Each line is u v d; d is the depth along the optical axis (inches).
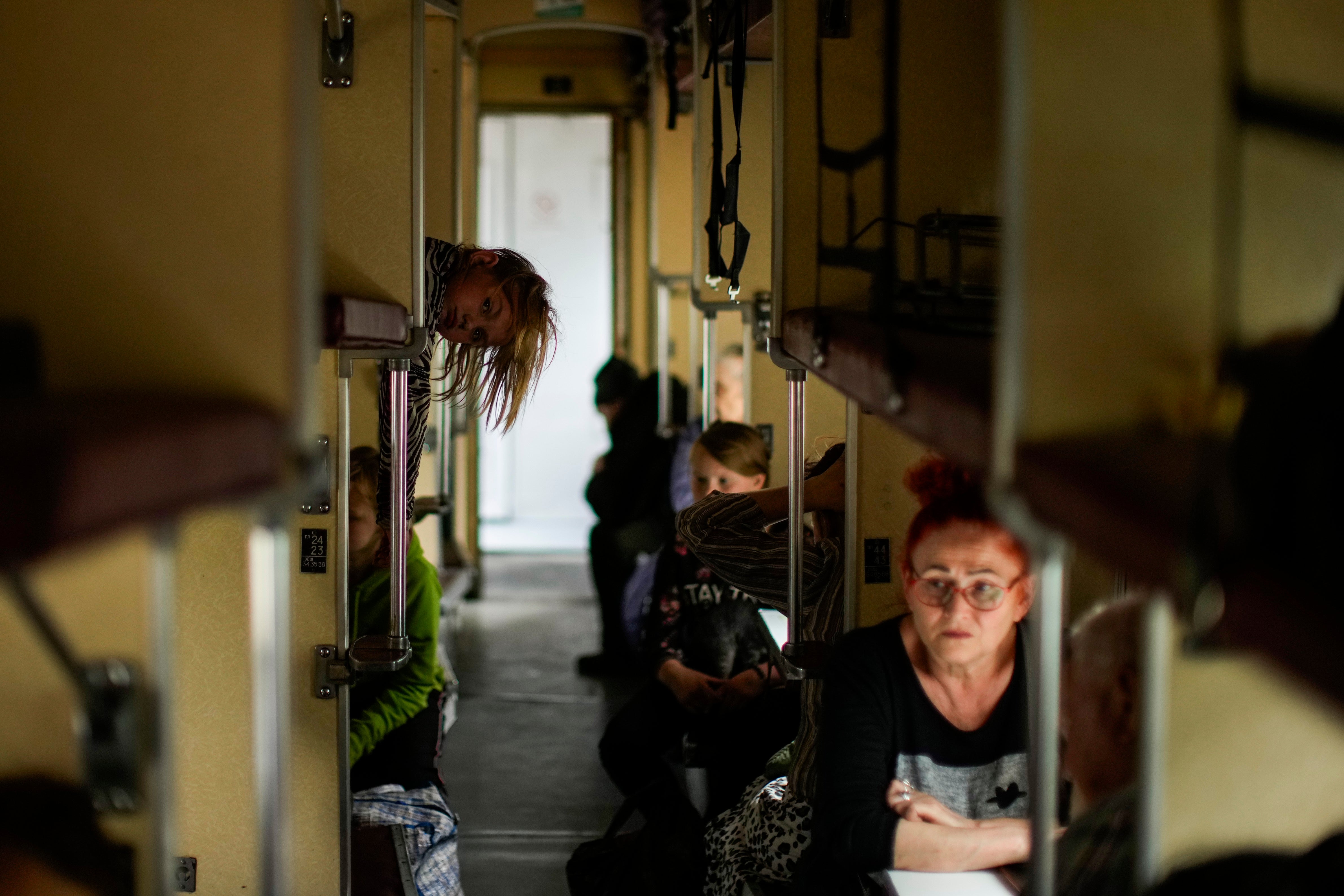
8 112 51.5
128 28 50.6
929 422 55.1
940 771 83.9
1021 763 83.8
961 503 79.5
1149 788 47.4
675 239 254.4
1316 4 49.2
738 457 149.6
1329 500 37.7
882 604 100.5
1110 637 71.9
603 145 348.8
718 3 132.0
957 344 64.8
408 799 128.2
